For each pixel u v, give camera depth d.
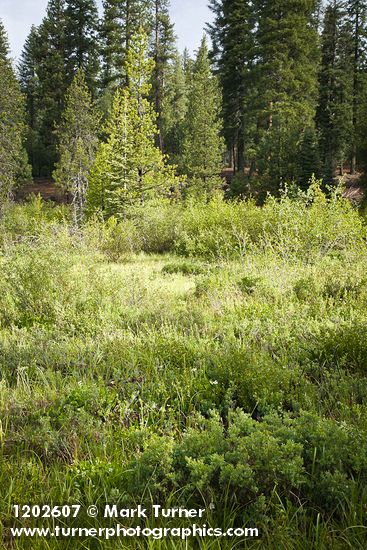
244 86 43.22
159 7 43.00
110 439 3.01
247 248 12.72
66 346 4.89
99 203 27.77
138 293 7.22
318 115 44.38
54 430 3.10
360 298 6.45
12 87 33.03
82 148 34.03
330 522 2.25
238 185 33.78
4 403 3.66
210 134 37.34
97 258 13.12
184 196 34.75
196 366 4.26
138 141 23.75
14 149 32.81
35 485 2.58
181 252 15.84
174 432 3.11
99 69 48.72
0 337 5.42
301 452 2.53
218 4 47.44
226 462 2.40
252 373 3.72
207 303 6.92
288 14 37.81
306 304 6.29
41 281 6.68
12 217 27.31
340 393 3.56
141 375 4.16
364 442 2.49
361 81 41.81
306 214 12.09
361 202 23.11
